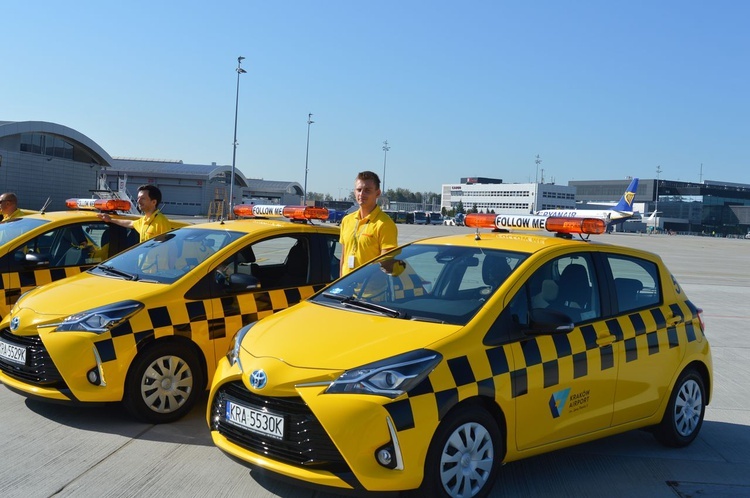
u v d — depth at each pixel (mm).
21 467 4207
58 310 5066
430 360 3607
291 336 4012
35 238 7168
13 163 41844
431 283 4547
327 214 6477
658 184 138750
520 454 4000
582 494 4168
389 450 3420
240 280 5297
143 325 4969
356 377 3498
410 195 194500
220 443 3908
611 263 4895
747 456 4949
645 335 4766
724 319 11695
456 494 3652
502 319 4035
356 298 4629
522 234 5188
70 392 4797
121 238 7848
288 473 3533
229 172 74875
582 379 4277
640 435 5418
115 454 4457
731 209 133375
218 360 5367
